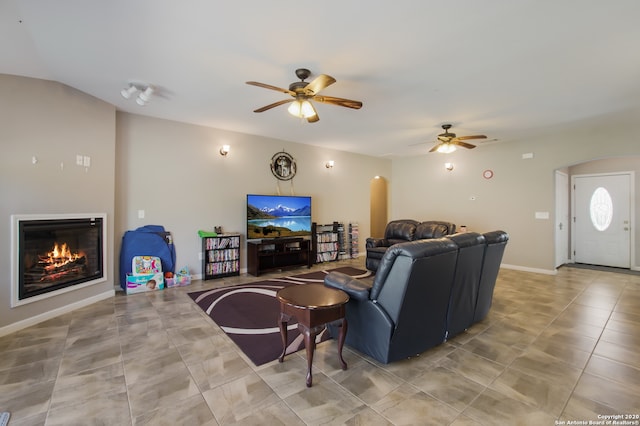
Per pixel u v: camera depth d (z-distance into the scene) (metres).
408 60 2.59
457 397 1.84
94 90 3.32
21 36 2.22
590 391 1.90
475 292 2.76
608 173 5.89
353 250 6.79
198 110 3.97
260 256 5.01
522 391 1.90
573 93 3.32
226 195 5.00
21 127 2.87
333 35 2.21
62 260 3.24
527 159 5.52
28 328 2.81
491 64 2.65
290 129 4.92
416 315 2.18
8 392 1.86
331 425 1.59
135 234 4.06
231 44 2.34
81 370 2.11
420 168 7.30
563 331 2.82
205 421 1.62
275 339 2.62
